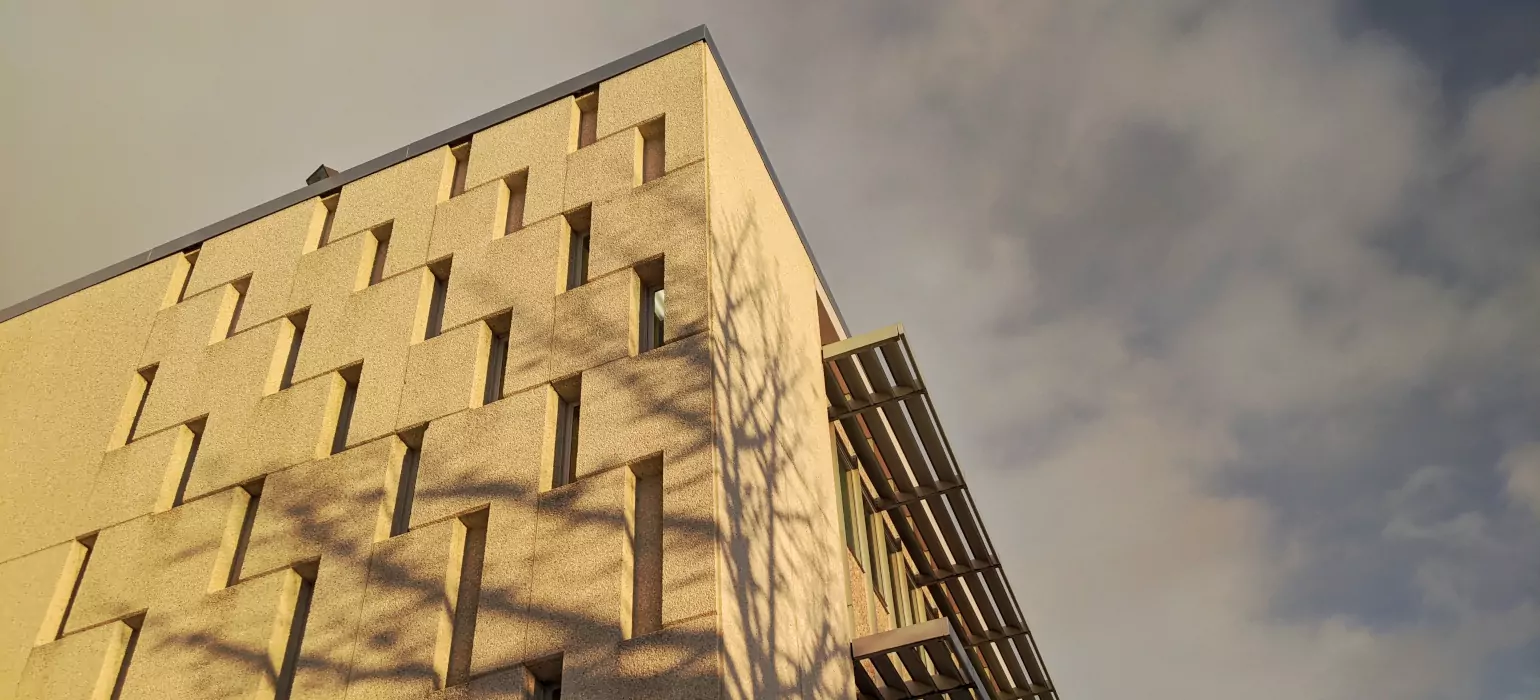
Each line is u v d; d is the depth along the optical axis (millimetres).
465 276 18375
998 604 23516
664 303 16156
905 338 20156
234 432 18359
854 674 17688
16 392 21828
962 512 21641
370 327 18609
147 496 18312
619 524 14016
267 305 20344
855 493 21031
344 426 17969
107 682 16344
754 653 13586
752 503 15070
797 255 21625
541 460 15219
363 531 15719
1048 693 25875
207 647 15602
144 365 20797
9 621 17625
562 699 12852
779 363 18156
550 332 16656
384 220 20531
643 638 12945
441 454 16047
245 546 17125
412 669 13945
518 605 13906
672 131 18578
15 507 19500
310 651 14703
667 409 14906
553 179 19078
